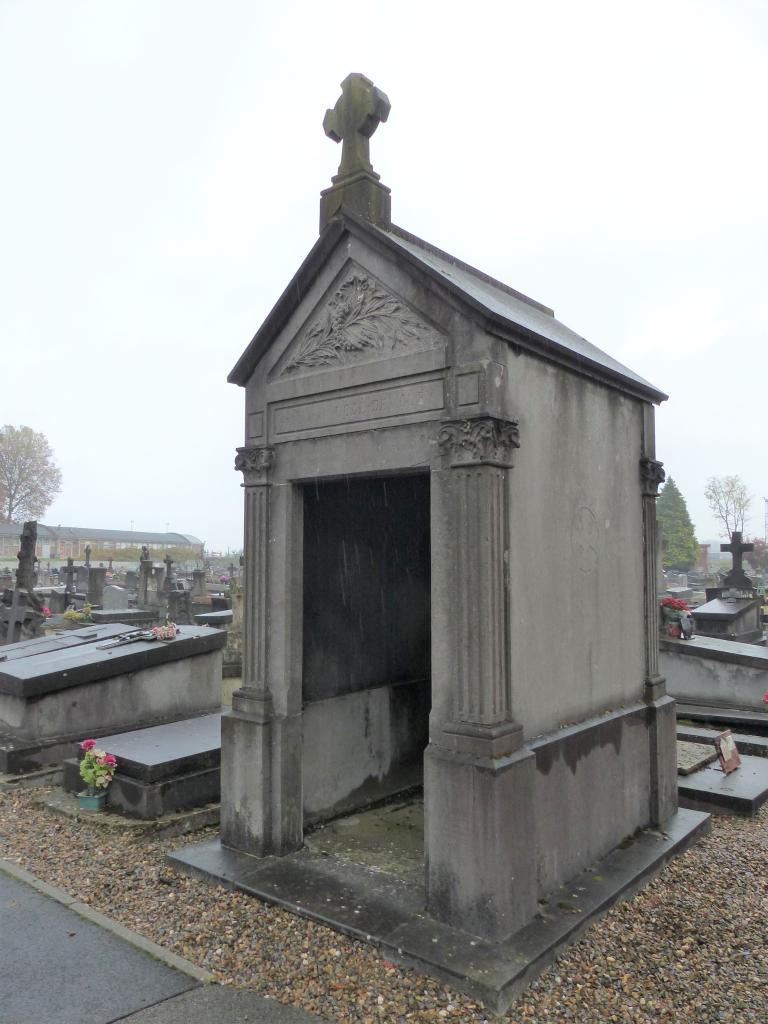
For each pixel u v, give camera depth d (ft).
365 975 12.90
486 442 14.10
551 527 16.25
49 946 13.99
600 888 15.71
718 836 20.17
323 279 17.40
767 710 31.65
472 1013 11.85
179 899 15.92
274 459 18.29
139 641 29.78
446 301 14.98
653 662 20.30
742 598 57.36
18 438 274.16
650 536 20.45
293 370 18.10
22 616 42.14
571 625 16.85
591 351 19.89
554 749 15.66
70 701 26.50
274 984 12.72
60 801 22.24
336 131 18.33
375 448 16.21
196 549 396.57
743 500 271.08
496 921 13.42
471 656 14.12
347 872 16.78
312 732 20.13
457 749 14.12
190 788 21.74
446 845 14.12
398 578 23.72
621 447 19.51
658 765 19.66
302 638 18.85
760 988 12.78
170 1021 11.71
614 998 12.38
